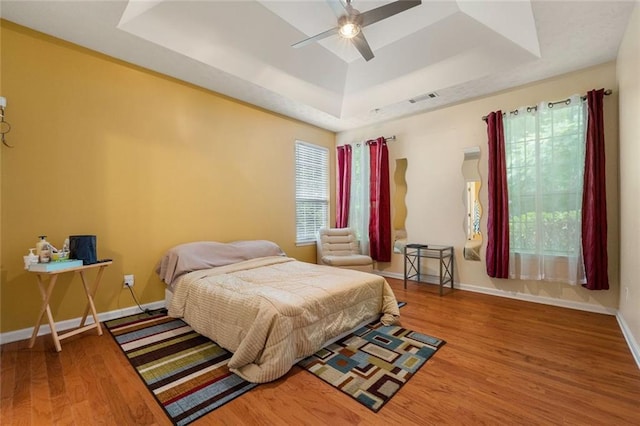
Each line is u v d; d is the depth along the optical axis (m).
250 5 2.66
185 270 2.97
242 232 4.01
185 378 1.85
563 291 3.27
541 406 1.59
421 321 2.85
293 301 2.08
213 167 3.68
